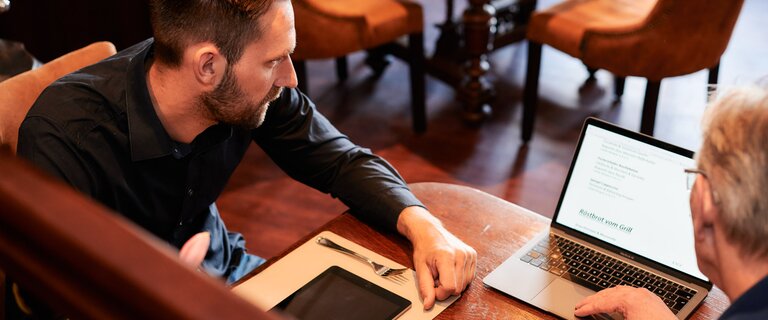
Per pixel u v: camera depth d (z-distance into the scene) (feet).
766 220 2.83
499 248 4.65
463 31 10.61
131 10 11.14
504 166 10.04
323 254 4.57
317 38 9.45
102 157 4.48
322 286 4.29
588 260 4.47
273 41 4.25
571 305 4.14
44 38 11.12
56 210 1.28
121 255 1.22
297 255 4.55
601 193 4.57
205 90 4.35
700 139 3.11
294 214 9.27
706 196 3.02
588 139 4.60
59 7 10.93
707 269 3.26
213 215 5.47
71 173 4.37
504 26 12.25
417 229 4.58
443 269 4.25
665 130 10.61
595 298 4.02
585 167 4.62
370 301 4.17
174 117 4.52
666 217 4.35
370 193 4.92
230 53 4.21
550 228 4.75
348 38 9.50
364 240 4.74
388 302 4.17
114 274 1.19
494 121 11.02
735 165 2.86
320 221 9.16
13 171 1.34
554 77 12.05
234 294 1.21
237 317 1.14
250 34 4.17
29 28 11.00
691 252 4.28
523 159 10.17
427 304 4.14
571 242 4.62
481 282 4.37
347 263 4.50
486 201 5.11
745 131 2.85
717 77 9.80
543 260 4.49
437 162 10.18
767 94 2.89
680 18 8.36
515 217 4.93
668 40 8.53
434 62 11.46
